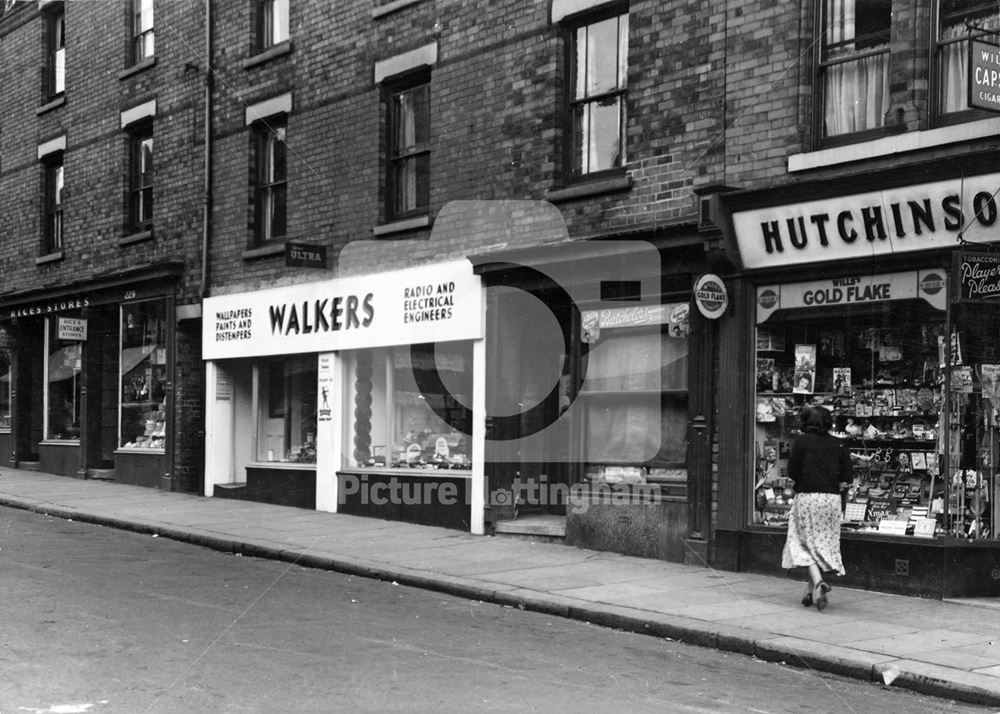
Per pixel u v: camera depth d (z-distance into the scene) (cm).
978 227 896
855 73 1015
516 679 650
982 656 718
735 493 1068
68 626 757
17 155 2288
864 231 971
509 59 1304
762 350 1076
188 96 1806
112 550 1191
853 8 1019
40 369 2262
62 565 1059
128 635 734
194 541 1283
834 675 707
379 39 1477
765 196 1020
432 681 634
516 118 1292
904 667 686
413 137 1457
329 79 1558
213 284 1748
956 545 926
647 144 1152
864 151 968
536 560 1113
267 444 1703
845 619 838
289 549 1175
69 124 2116
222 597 910
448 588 980
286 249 1468
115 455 1948
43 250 2198
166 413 1812
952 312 942
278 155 1677
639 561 1115
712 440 1095
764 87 1050
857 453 1022
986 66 838
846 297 1012
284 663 665
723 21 1086
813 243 1009
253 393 1725
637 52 1166
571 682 650
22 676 613
